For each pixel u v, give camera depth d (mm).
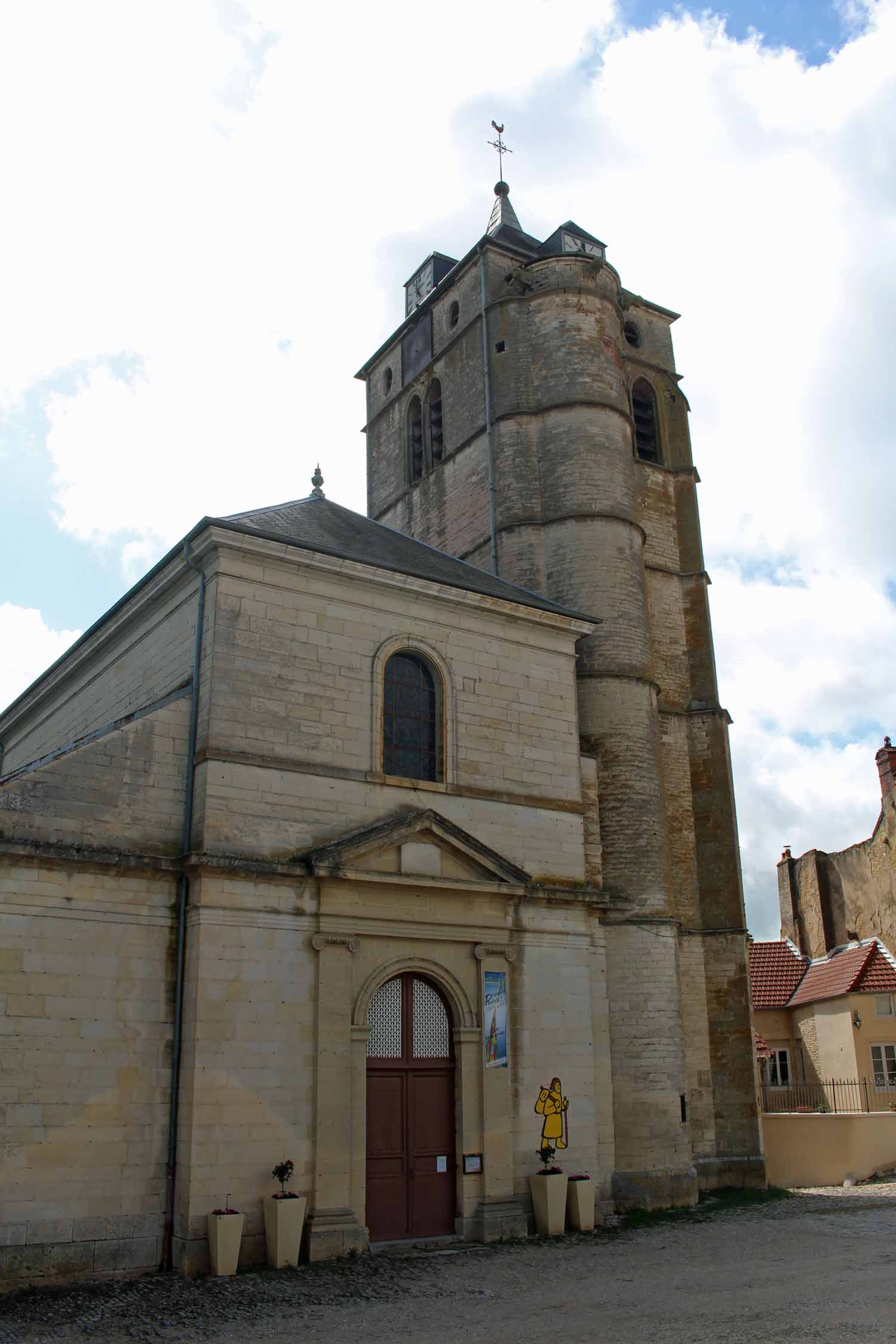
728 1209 20078
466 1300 12672
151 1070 14828
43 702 23156
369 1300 12734
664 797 23922
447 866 17781
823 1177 23906
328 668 17578
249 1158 14891
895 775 36969
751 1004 23938
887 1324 10750
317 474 23031
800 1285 12883
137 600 18734
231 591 16891
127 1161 14375
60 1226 13742
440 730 18781
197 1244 14188
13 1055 13914
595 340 26250
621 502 24906
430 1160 16906
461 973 17688
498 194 33250
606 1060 19297
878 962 34250
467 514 27562
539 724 20047
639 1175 20047
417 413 31438
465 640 19484
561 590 24203
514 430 26156
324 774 17031
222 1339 11000
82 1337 11195
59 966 14469
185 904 15555
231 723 16344
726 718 26359
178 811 16078
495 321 27531
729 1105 23078
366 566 18047
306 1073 15680
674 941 21859
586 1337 10688
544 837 19469
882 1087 32656
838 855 40719
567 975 18938
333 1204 15367
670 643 26875
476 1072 17438
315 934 16219
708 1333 10625
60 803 15148
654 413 29422
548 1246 16281
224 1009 15164
